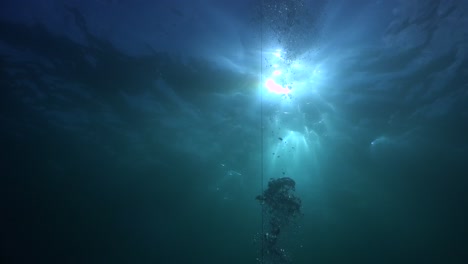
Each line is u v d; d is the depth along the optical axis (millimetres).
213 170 21641
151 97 14227
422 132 15703
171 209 29969
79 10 9578
